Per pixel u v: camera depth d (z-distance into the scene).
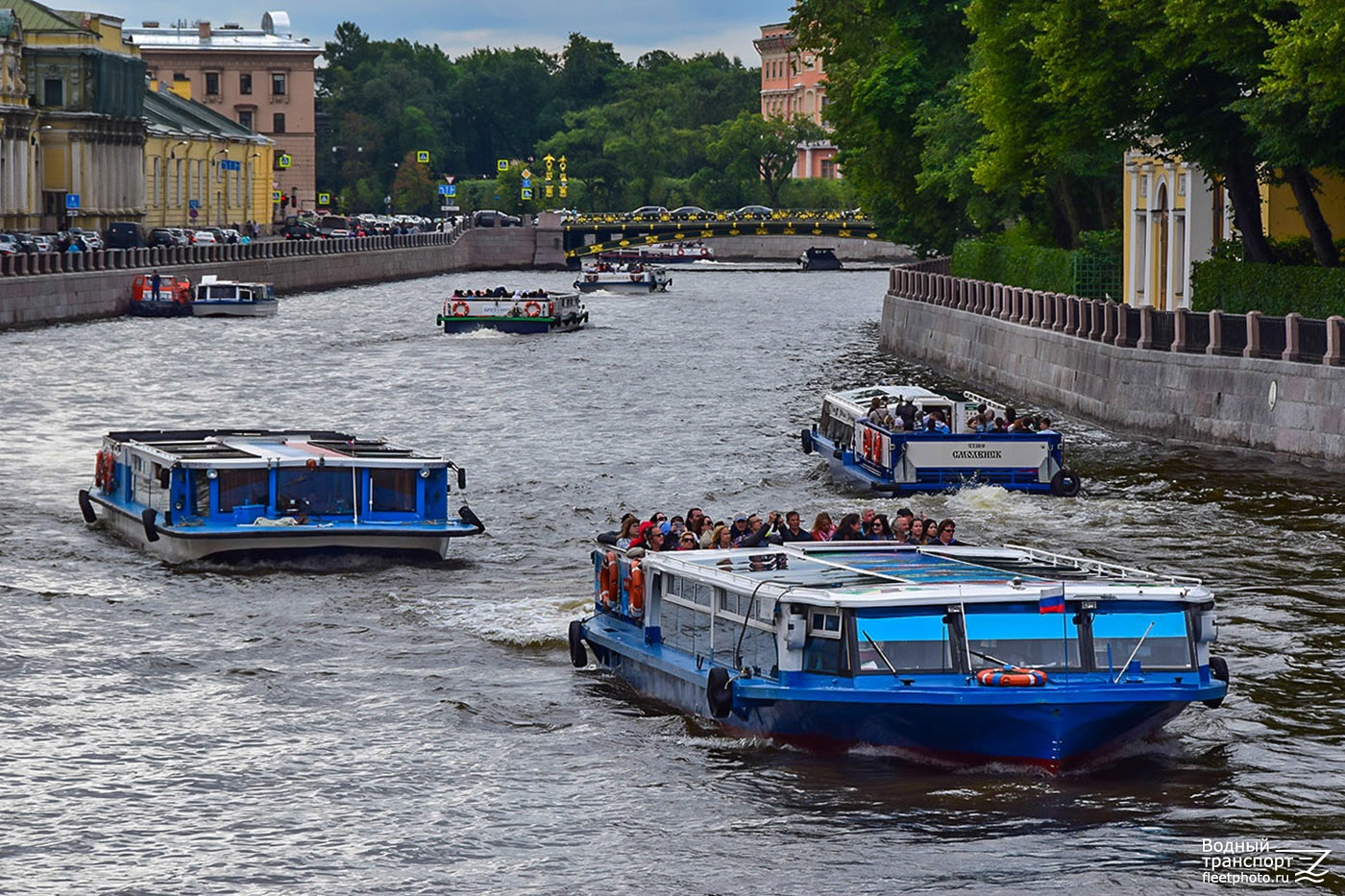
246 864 29.34
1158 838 30.03
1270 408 69.00
